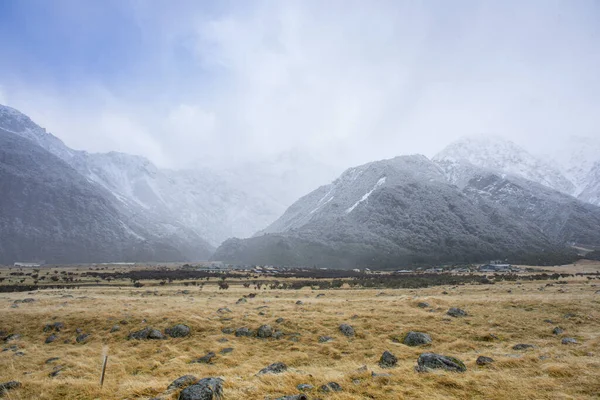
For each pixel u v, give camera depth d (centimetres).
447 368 1900
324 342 2930
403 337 2989
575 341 2600
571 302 4016
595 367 1855
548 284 8525
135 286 10394
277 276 15325
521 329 3100
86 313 3944
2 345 3219
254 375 1980
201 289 9162
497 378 1728
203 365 2447
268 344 2972
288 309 4238
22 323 3700
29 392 1873
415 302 4397
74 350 2955
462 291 6938
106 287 10094
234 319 3653
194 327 3419
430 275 14775
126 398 1723
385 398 1516
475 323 3347
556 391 1546
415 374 1814
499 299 4481
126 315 3822
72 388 1912
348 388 1634
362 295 6812
